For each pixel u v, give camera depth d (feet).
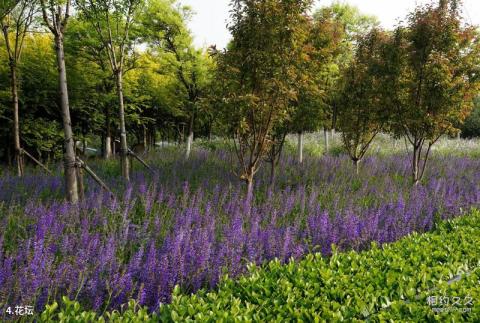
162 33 51.93
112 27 46.55
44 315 11.96
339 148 65.26
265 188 32.35
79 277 14.06
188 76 54.95
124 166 37.37
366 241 22.35
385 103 40.16
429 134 38.45
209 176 36.45
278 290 14.24
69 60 52.11
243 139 31.24
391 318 12.54
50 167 45.16
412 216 25.79
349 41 72.02
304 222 24.80
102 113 64.69
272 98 28.94
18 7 38.78
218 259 16.62
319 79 40.37
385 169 46.85
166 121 96.27
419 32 36.88
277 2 27.99
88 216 22.00
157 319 12.26
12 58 38.86
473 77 36.88
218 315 12.31
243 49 29.12
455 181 39.27
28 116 54.54
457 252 18.43
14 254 16.02
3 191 28.30
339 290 14.17
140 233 20.02
